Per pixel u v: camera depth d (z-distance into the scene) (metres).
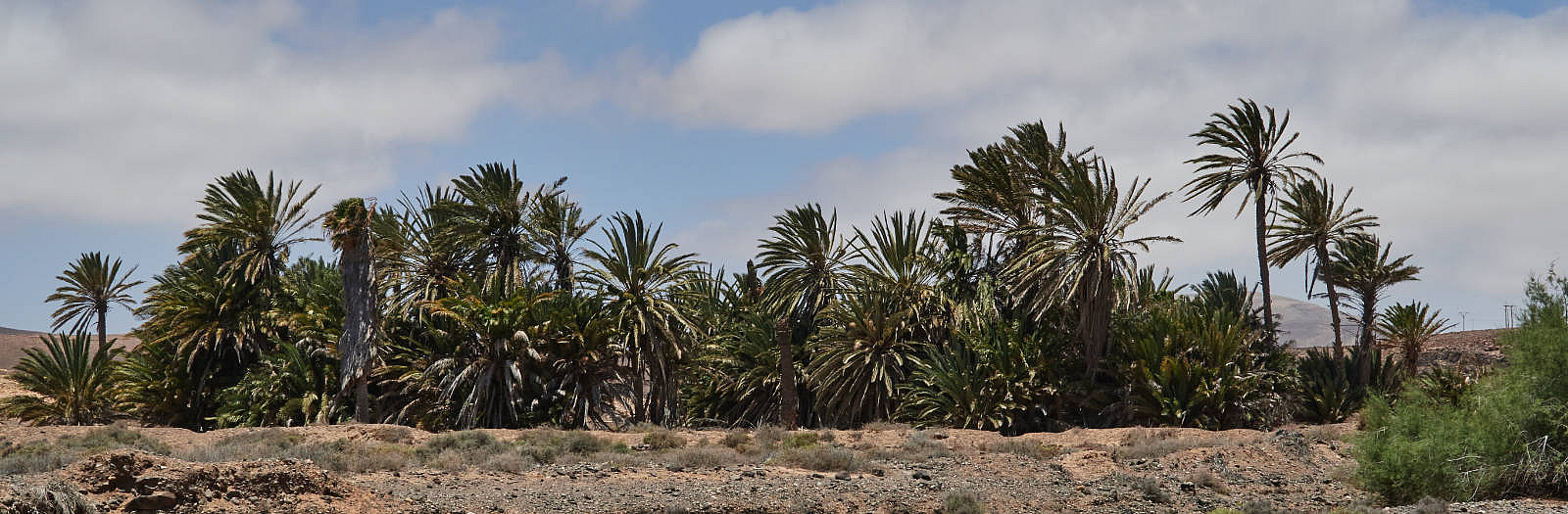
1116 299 34.03
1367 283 39.66
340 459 16.94
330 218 31.36
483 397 32.41
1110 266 33.88
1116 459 21.33
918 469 19.12
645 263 35.47
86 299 53.31
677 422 36.03
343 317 35.59
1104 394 33.97
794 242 39.41
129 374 40.31
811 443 23.81
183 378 39.44
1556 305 15.82
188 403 39.81
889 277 37.97
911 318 37.22
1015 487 16.70
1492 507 13.58
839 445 23.97
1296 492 17.39
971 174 37.94
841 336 36.94
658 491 14.91
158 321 41.19
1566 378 15.11
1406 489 15.62
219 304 39.72
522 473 17.28
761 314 39.91
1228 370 32.81
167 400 39.44
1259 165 40.56
